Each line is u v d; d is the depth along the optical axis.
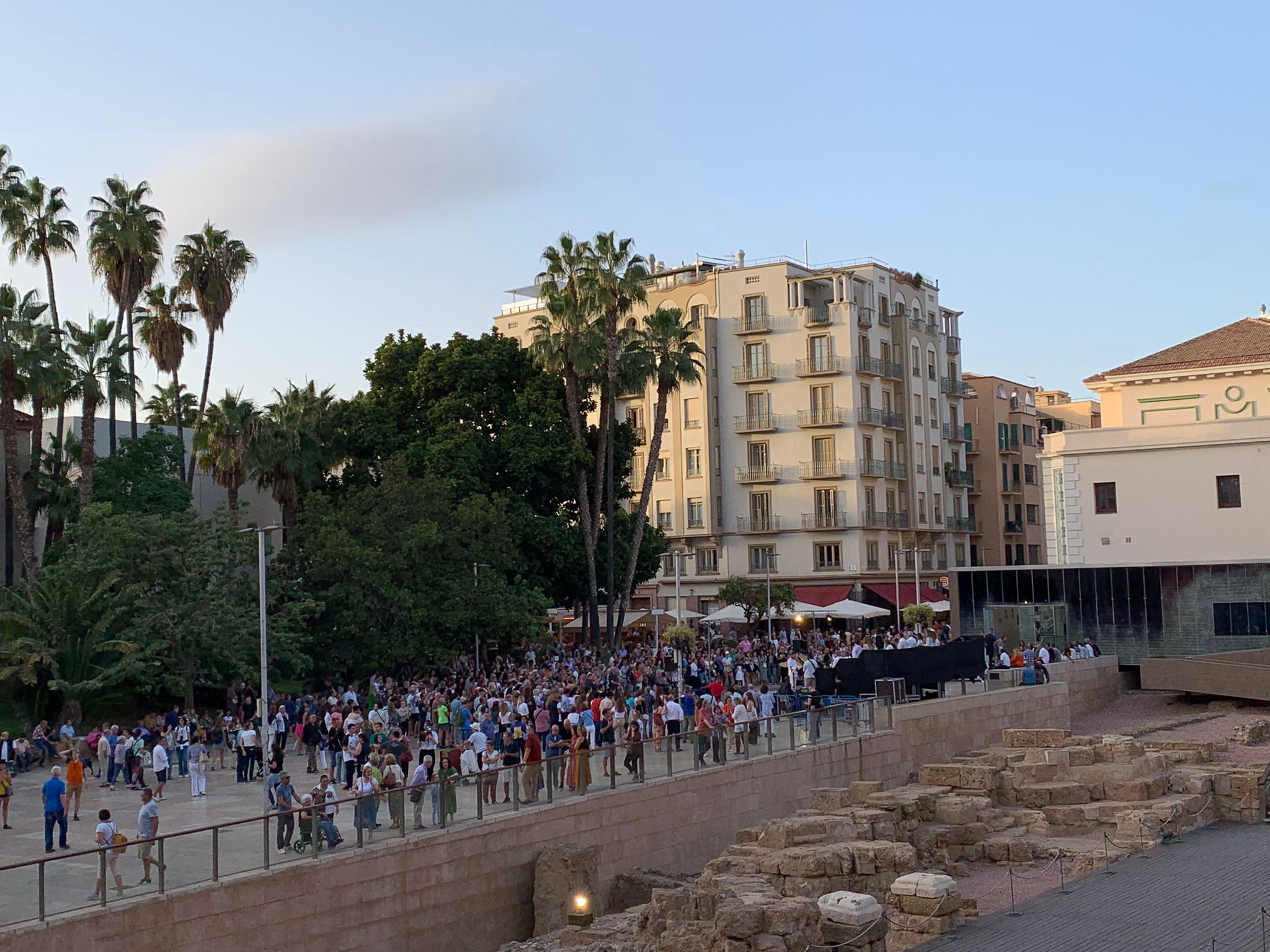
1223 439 59.06
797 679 44.72
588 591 60.00
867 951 18.19
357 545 45.56
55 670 38.75
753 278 84.88
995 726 42.44
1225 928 19.08
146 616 40.41
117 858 19.17
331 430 59.59
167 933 19.52
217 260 57.78
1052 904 21.22
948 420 93.50
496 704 34.06
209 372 58.41
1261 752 37.59
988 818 30.08
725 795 31.33
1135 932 19.08
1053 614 56.16
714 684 37.19
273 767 32.22
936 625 66.06
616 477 65.50
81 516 44.69
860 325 82.62
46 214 54.62
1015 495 102.50
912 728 38.72
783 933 18.41
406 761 29.66
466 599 46.56
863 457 81.44
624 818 28.38
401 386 58.97
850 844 24.25
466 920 24.38
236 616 41.03
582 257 61.06
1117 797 30.83
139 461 52.25
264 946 20.84
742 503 84.44
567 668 45.00
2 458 54.16
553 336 60.06
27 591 41.38
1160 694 52.72
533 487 58.50
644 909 22.41
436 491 49.75
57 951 18.12
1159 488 60.47
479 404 57.97
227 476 55.41
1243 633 53.53
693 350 64.06
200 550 41.91
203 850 20.31
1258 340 64.00
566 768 27.36
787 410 83.19
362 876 22.53
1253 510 58.38
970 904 20.78
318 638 45.28
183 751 34.12
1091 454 62.12
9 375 47.50
